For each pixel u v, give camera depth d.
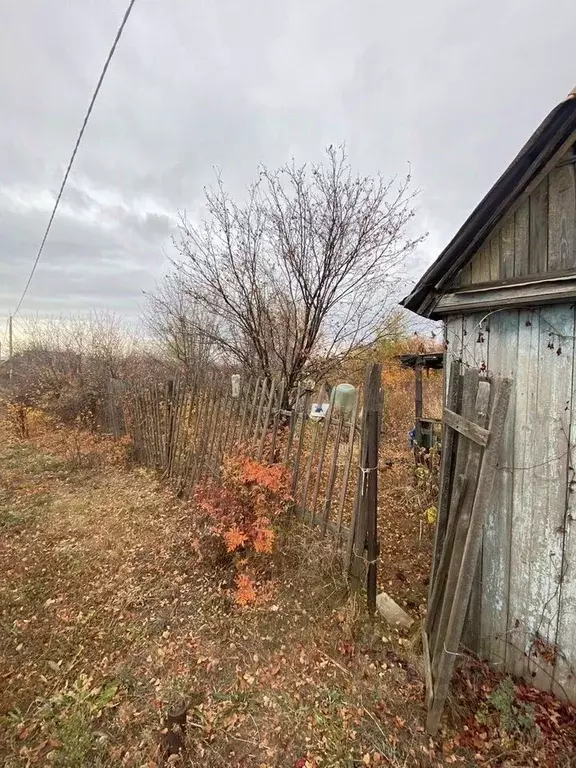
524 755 2.06
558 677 2.36
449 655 2.07
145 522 4.82
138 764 2.03
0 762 2.05
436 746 2.12
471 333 2.67
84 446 8.08
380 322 7.71
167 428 6.41
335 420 3.57
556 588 2.34
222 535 3.72
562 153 2.10
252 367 7.65
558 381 2.27
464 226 2.40
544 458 2.35
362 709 2.35
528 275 2.28
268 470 3.75
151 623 3.11
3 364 17.16
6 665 2.72
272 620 3.09
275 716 2.32
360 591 3.21
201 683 2.55
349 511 4.62
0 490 5.91
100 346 13.23
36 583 3.65
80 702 2.39
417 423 6.72
